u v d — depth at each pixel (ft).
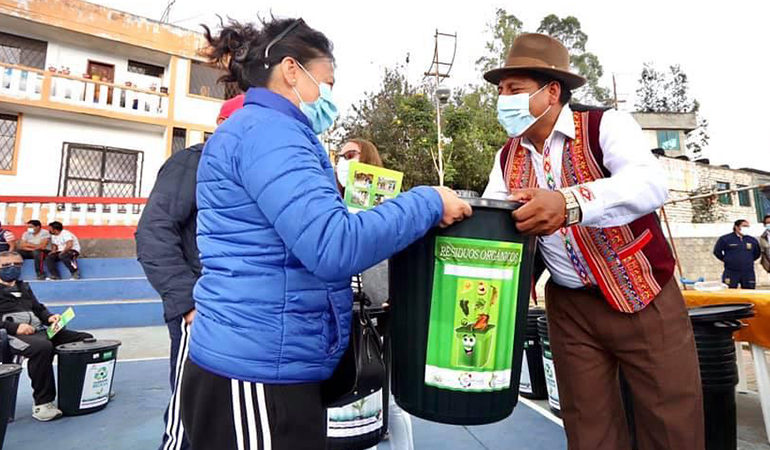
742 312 7.14
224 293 2.99
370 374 3.40
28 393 12.32
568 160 4.65
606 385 5.03
